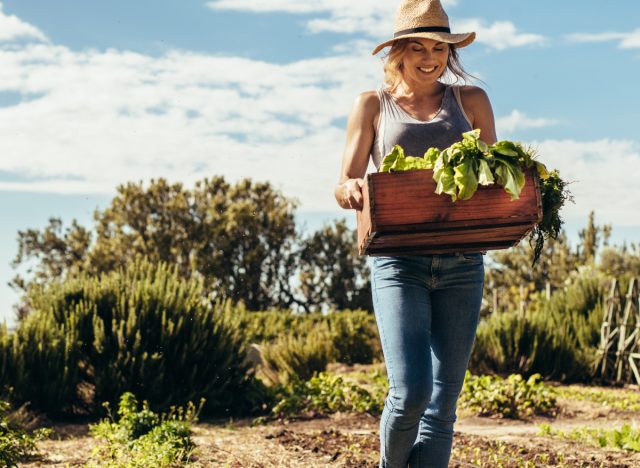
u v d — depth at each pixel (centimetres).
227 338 1060
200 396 1017
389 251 356
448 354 370
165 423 676
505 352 1574
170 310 1047
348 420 946
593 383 1589
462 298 366
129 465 587
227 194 5325
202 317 1069
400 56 373
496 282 3350
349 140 385
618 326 1634
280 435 741
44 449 687
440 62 371
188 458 610
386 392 1086
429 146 372
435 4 371
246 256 5053
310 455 633
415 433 367
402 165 342
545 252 3328
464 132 354
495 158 331
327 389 1036
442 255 360
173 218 5153
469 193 324
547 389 1147
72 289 1083
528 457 636
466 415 1068
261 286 5219
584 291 1814
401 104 381
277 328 2320
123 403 791
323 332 2036
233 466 588
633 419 1049
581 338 1673
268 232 5238
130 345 1014
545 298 1958
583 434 800
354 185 352
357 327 2017
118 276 1102
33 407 959
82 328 1027
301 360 1443
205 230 5109
